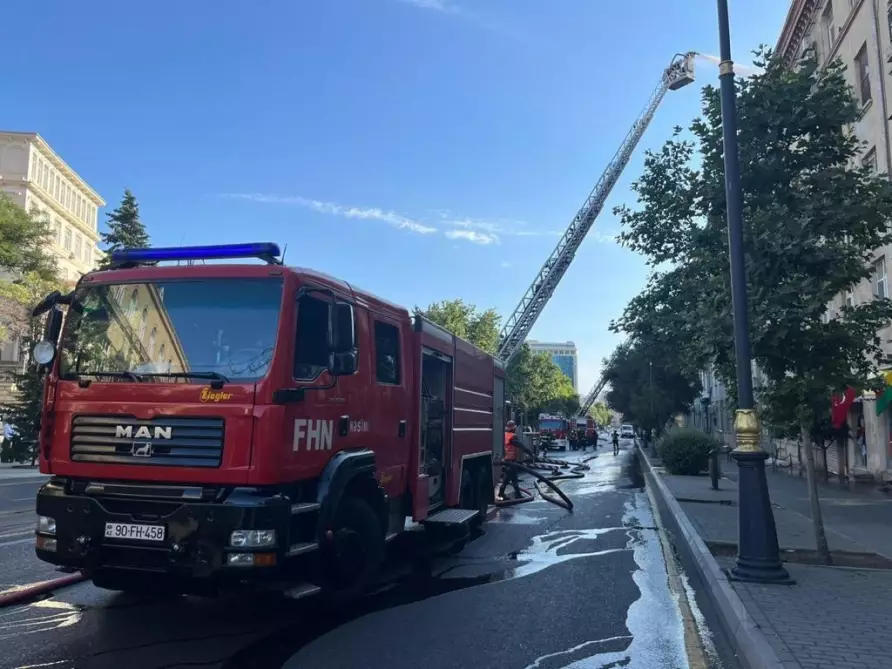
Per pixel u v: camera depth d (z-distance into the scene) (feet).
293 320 18.60
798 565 26.63
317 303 19.88
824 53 76.79
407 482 26.58
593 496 56.90
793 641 16.74
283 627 19.47
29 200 195.21
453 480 31.65
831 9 74.90
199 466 17.17
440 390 31.63
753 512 23.80
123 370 18.65
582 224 132.36
